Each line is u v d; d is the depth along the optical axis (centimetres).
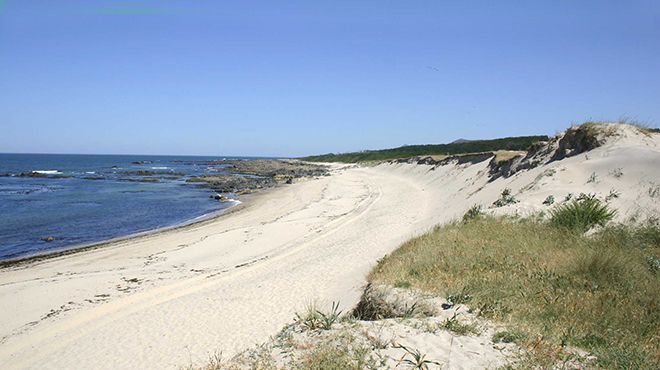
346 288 1012
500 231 1081
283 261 1436
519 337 531
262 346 591
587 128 1639
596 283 709
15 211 2938
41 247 1958
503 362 475
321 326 616
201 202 3469
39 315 1071
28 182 5238
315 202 3044
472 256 901
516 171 1966
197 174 6988
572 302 637
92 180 5656
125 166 10075
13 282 1384
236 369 520
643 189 1188
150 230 2344
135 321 980
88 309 1084
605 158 1432
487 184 2148
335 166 9412
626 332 548
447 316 620
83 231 2322
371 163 7806
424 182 3656
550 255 857
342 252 1426
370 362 478
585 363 470
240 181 5419
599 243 917
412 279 817
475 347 514
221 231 2158
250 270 1355
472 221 1263
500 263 840
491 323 586
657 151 1336
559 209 1148
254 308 987
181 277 1334
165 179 5903
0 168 8581
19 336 955
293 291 1075
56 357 841
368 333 561
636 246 902
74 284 1294
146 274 1397
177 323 943
